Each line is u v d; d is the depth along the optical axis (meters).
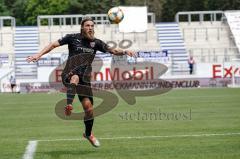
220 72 123.31
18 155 31.30
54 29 153.00
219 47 150.00
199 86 122.88
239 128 43.28
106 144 35.34
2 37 151.38
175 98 84.00
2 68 118.31
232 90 104.00
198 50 148.62
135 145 34.56
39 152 32.34
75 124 49.84
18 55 145.25
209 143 34.59
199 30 152.88
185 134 39.81
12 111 65.94
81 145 35.22
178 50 149.50
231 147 32.53
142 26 147.25
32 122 52.34
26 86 117.69
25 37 151.62
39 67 117.12
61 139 38.59
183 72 125.50
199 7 199.50
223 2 196.62
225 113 58.03
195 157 29.20
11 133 43.19
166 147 33.28
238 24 151.62
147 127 45.50
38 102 81.00
